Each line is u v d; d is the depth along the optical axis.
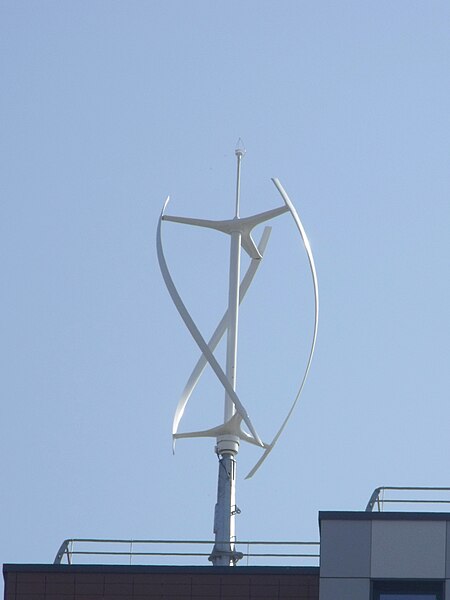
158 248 126.69
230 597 100.06
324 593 96.12
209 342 129.88
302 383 123.75
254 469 122.50
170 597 100.44
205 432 123.44
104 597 100.69
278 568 100.50
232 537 119.25
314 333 125.44
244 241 132.38
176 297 124.19
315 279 126.75
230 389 122.44
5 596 100.88
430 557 96.62
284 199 129.38
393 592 96.31
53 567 101.50
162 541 104.00
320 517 97.88
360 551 96.94
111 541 104.00
